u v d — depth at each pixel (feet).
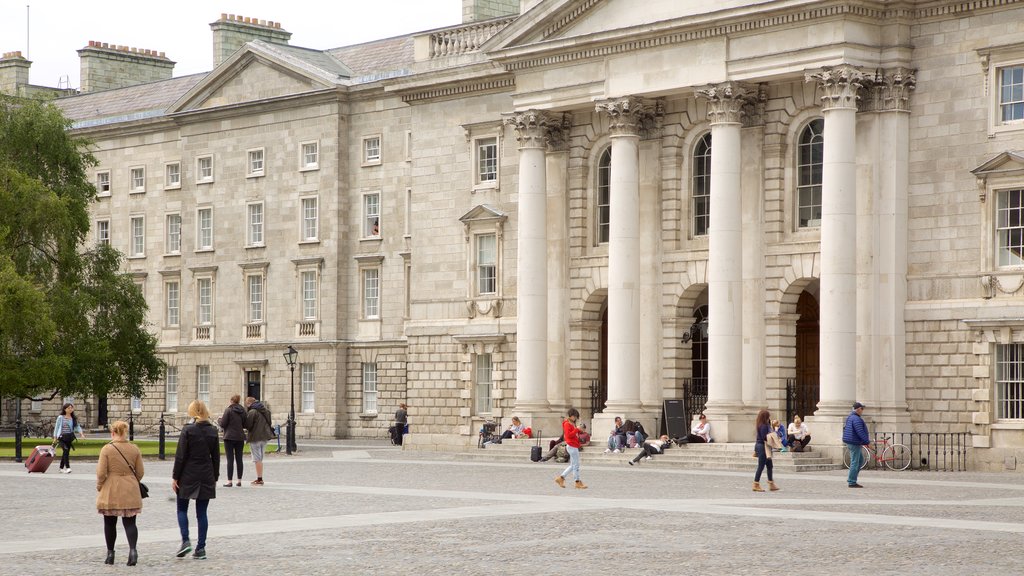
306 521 105.29
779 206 188.03
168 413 302.86
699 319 207.10
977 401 170.09
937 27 175.63
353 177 271.28
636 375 197.36
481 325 225.15
